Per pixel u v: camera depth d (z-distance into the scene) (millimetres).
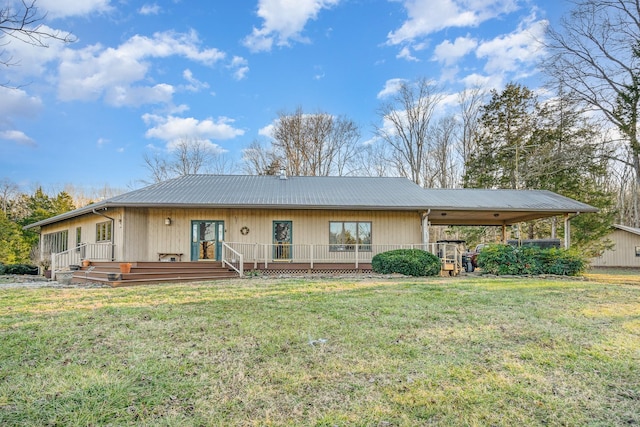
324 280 10812
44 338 4664
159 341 4582
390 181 17766
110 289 9234
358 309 6332
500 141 26922
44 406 2943
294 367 3766
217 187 15305
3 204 36250
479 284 9562
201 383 3383
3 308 6605
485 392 3201
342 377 3525
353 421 2762
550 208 13953
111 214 13867
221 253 14086
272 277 12180
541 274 12492
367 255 14617
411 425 2707
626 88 16906
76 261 15938
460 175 30328
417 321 5512
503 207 13859
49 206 28688
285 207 13250
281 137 31797
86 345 4422
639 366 3752
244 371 3664
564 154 18562
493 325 5293
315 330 5043
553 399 3084
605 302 6988
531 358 3996
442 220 18469
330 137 31938
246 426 2695
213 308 6457
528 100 26594
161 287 9391
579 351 4191
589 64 17578
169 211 14008
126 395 3137
